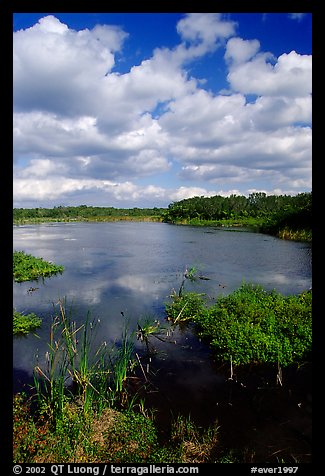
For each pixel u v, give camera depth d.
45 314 12.17
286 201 61.44
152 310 12.54
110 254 25.14
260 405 6.78
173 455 5.33
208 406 6.78
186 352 9.12
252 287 13.84
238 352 8.33
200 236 36.12
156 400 6.99
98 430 5.75
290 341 8.73
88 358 8.61
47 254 25.41
